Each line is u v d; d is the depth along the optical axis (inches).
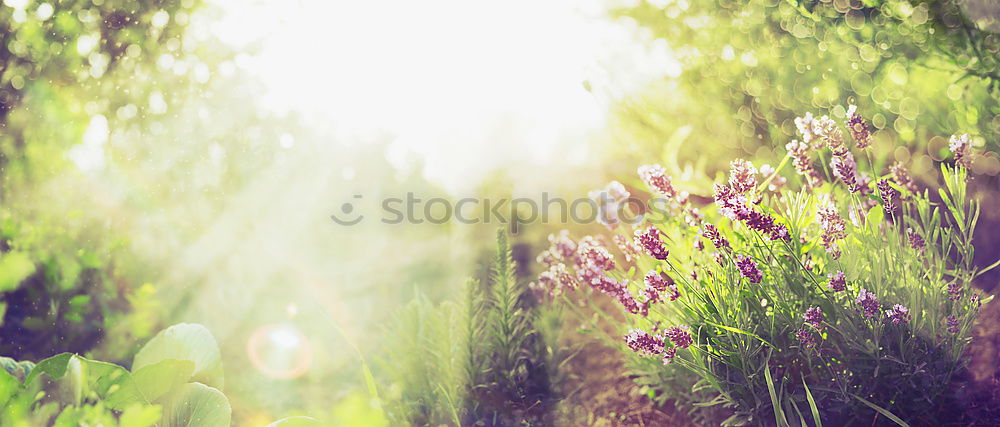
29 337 57.7
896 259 50.8
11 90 59.2
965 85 56.9
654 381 56.1
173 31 64.8
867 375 49.9
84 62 61.6
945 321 49.9
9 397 46.4
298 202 73.1
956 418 49.8
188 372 50.5
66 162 60.9
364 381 59.6
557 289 58.1
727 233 51.8
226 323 64.2
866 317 49.4
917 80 59.2
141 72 63.9
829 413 50.7
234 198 68.0
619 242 56.3
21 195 59.5
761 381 50.8
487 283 66.6
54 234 58.8
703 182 66.4
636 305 52.2
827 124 50.6
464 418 54.7
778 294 49.7
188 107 66.1
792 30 64.8
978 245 55.1
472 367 55.7
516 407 55.7
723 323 50.4
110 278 60.8
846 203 53.9
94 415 44.6
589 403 57.7
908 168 58.2
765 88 65.9
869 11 60.1
